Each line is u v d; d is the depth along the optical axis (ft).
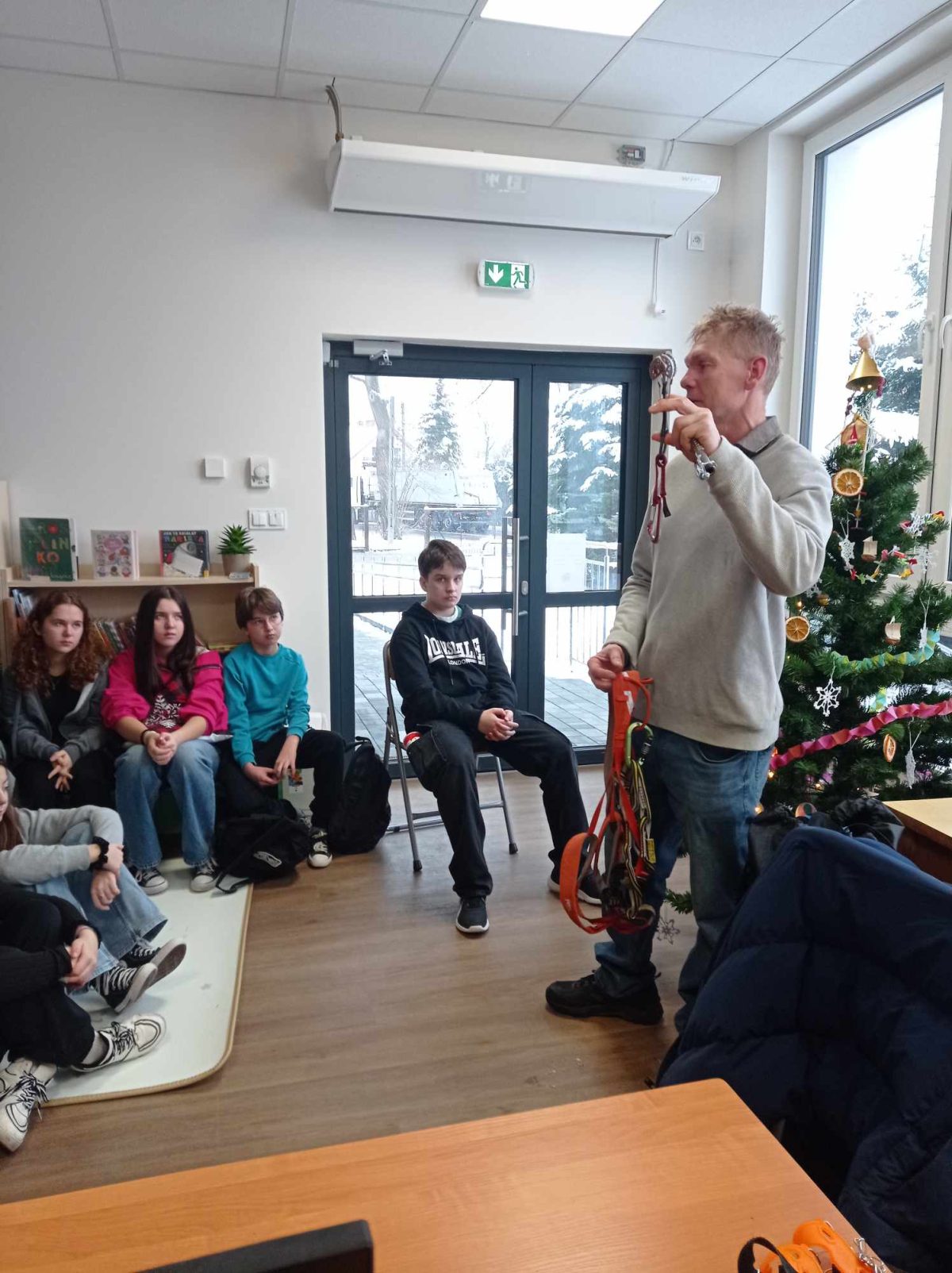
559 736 9.72
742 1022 3.80
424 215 11.51
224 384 11.46
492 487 13.26
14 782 8.65
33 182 10.64
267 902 9.35
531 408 13.16
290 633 12.14
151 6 8.92
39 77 10.46
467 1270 2.25
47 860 6.95
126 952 7.45
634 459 13.74
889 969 3.51
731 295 13.16
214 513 11.66
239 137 11.09
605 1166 2.63
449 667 10.19
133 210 10.93
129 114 10.76
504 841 11.04
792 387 12.71
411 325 11.94
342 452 12.52
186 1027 7.03
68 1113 6.04
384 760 10.78
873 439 8.14
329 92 10.71
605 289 12.64
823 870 3.79
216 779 10.03
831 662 7.39
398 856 10.61
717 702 5.91
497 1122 2.81
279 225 11.35
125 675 10.00
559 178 10.94
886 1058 3.34
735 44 9.80
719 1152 2.70
